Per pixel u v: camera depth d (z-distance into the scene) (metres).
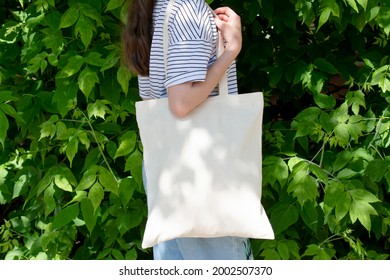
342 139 2.87
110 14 3.23
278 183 3.03
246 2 3.18
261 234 2.31
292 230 3.05
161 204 2.32
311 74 3.04
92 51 3.04
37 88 3.21
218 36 2.35
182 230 2.29
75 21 2.94
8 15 3.53
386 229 2.97
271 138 3.08
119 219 2.98
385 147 2.93
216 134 2.27
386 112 2.98
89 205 2.85
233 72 2.42
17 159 3.20
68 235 3.04
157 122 2.32
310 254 2.88
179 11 2.26
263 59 3.27
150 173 2.36
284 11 3.09
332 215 2.92
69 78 2.97
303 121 2.94
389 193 3.33
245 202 2.30
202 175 2.27
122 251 3.14
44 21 3.04
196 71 2.20
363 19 2.98
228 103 2.28
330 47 3.34
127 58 2.50
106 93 3.01
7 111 2.84
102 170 2.86
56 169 2.98
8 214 3.60
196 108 2.28
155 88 2.39
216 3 3.32
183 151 2.28
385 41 3.05
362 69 3.10
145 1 2.41
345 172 2.89
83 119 2.98
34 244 3.09
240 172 2.29
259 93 2.30
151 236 2.34
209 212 2.28
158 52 2.34
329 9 2.77
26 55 3.11
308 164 2.82
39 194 3.11
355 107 2.91
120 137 2.99
